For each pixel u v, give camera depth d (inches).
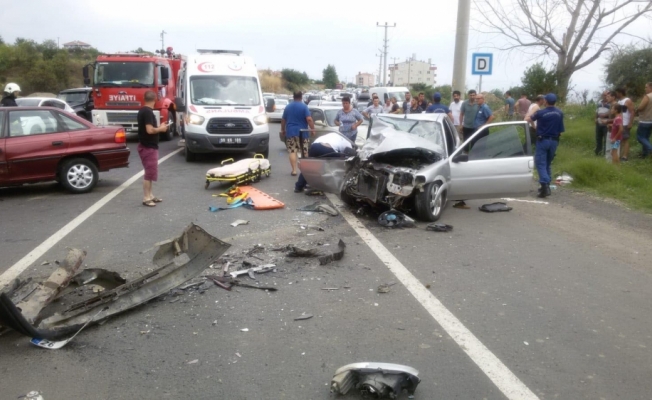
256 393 154.7
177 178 501.7
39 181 415.8
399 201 343.0
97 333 191.2
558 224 349.7
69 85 2022.6
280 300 220.4
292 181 484.4
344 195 367.9
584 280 247.4
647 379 163.5
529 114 502.3
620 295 230.1
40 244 294.5
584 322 202.5
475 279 246.4
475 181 365.7
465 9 644.1
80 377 163.0
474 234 321.7
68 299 216.1
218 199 411.8
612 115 538.3
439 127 377.1
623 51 920.3
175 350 179.6
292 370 167.2
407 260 271.3
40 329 181.2
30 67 1999.3
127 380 161.5
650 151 542.3
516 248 294.8
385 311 210.5
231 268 254.5
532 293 230.5
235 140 592.4
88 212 367.2
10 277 244.7
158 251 234.8
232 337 188.9
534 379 162.4
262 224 337.7
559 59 892.6
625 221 360.2
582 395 154.4
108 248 287.9
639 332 195.0
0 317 171.8
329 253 275.3
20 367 168.2
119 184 468.8
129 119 770.2
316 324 199.0
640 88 893.8
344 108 522.6
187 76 630.5
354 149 384.5
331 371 166.7
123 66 764.6
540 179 434.6
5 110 407.8
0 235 311.9
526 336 190.4
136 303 205.6
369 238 308.7
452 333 191.9
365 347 181.8
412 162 368.8
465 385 158.9
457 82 661.3
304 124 506.6
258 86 638.5
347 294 227.1
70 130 424.2
